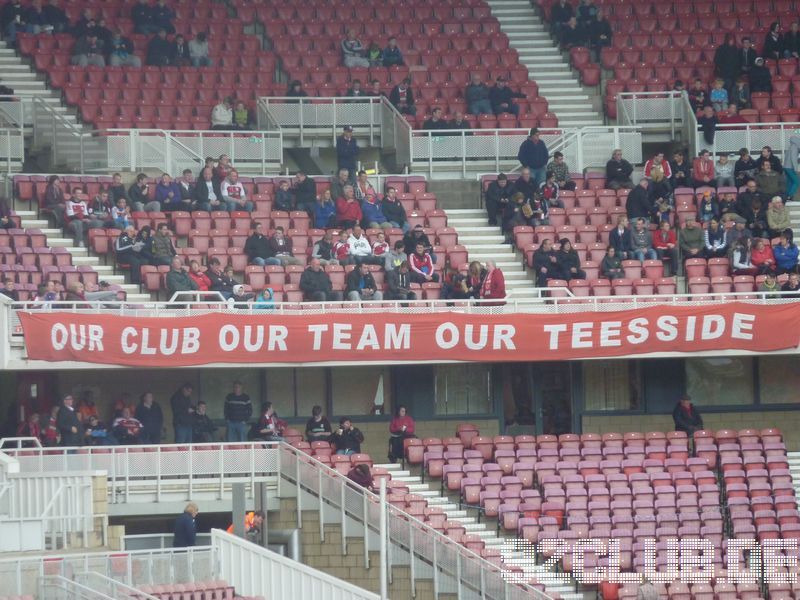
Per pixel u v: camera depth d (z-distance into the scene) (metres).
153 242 139.00
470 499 126.31
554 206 151.75
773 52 179.75
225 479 123.00
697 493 127.06
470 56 182.38
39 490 109.50
